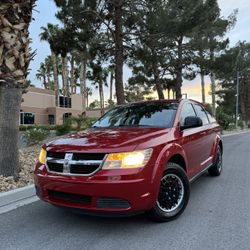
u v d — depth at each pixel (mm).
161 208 4992
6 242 4453
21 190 6465
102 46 20328
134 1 17453
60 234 4684
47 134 15898
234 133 37562
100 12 18062
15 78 7258
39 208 5879
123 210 4391
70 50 19469
